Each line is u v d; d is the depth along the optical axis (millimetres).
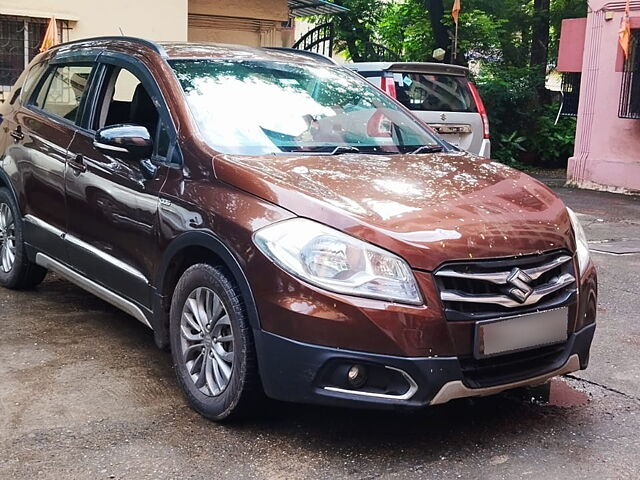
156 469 3295
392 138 4727
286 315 3334
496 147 16828
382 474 3287
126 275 4375
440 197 3674
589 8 13109
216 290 3695
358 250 3312
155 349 4770
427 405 3270
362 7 18719
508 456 3477
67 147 5004
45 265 5371
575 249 3764
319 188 3609
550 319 3512
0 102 10125
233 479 3229
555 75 20812
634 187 12727
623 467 3391
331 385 3309
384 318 3217
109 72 4934
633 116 12578
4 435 3568
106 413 3832
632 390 4297
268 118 4383
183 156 4043
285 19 13258
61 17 10359
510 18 18391
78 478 3203
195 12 12391
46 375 4293
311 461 3396
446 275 3285
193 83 4430
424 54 18141
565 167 17312
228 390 3635
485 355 3316
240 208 3619
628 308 5957
